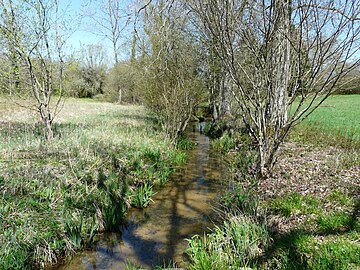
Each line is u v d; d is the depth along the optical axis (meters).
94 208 6.20
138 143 11.06
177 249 5.45
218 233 5.04
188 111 14.46
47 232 5.18
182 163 11.45
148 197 7.83
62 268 4.88
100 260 5.13
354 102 29.50
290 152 10.63
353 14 5.80
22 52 9.56
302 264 3.83
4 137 10.63
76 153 9.09
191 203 7.60
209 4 7.30
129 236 5.96
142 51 13.92
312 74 6.77
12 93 10.94
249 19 7.91
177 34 12.02
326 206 5.79
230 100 17.16
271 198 6.62
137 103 33.66
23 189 6.30
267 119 8.46
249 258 4.46
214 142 14.71
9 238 4.72
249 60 9.72
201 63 16.52
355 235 4.56
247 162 9.84
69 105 29.38
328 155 9.98
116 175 7.91
